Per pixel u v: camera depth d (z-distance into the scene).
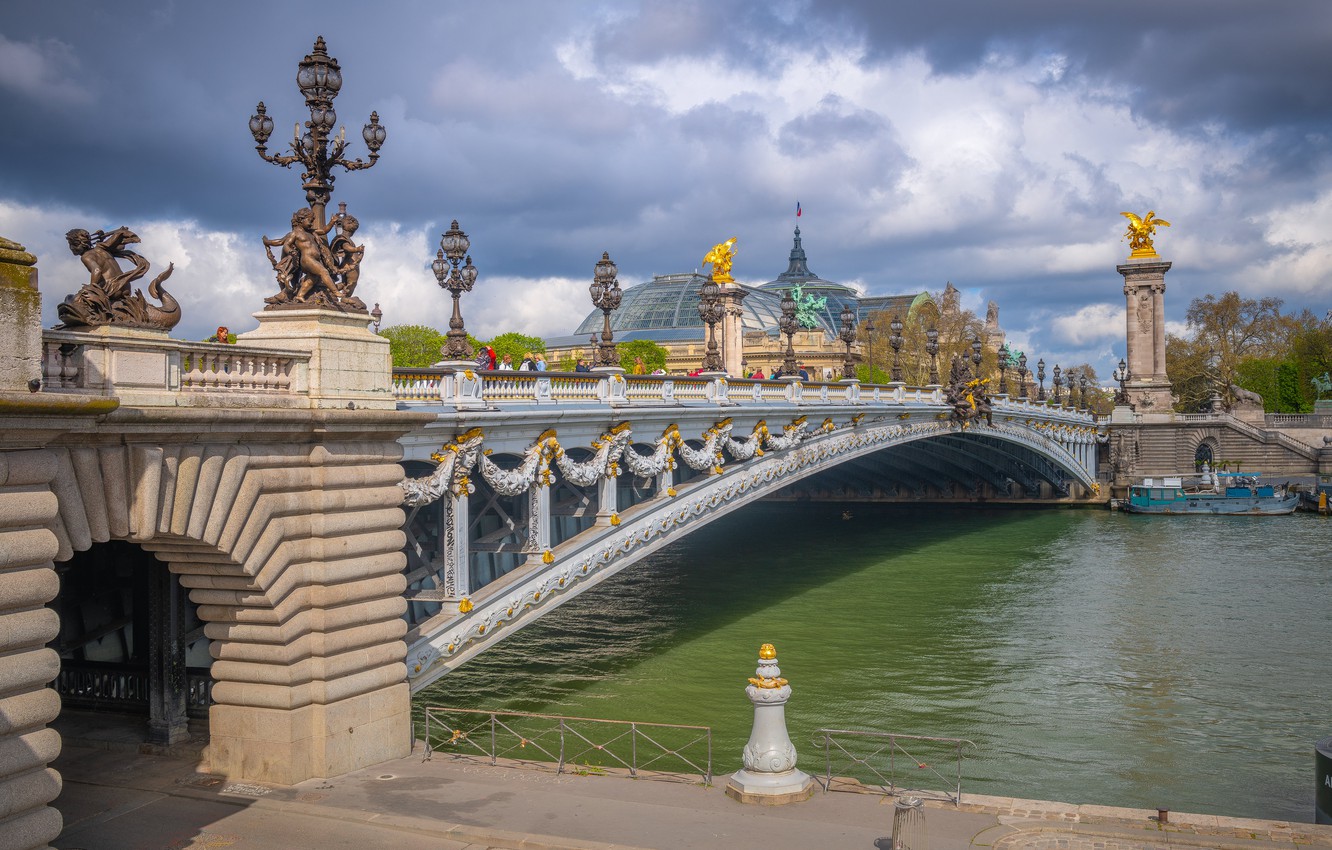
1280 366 176.50
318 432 26.78
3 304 18.88
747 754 27.12
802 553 92.75
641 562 87.75
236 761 27.78
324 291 28.30
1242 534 105.50
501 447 37.09
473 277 36.28
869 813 25.88
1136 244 156.88
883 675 51.84
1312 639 59.84
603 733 41.06
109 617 33.22
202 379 24.73
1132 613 66.75
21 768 19.50
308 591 27.36
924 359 170.12
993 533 107.12
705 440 50.97
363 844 24.00
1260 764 40.31
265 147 28.52
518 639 58.00
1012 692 49.41
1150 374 155.25
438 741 38.84
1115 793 37.19
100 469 22.47
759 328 193.38
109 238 23.17
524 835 24.27
